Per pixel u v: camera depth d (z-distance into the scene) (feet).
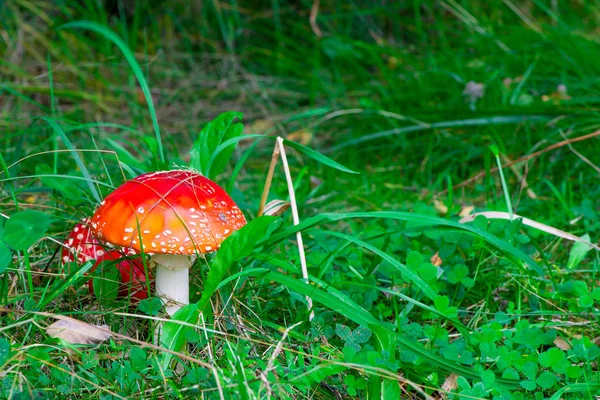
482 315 3.09
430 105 4.81
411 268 3.01
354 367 2.61
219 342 2.83
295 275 3.13
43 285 3.09
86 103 5.29
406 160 4.48
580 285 3.01
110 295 2.87
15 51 5.47
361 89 5.35
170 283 2.82
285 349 2.70
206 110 5.39
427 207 3.30
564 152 4.17
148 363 2.69
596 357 2.83
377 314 3.00
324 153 4.63
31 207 3.44
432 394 2.75
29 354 2.64
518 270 3.26
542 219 3.63
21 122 4.74
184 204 2.66
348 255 3.25
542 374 2.69
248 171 4.43
